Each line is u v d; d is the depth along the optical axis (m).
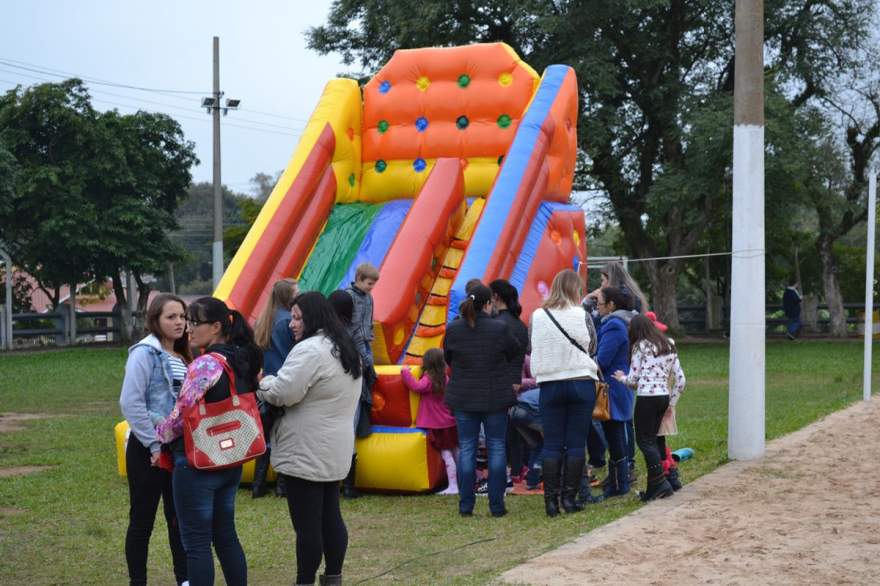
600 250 49.59
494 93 11.90
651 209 30.30
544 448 7.79
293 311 5.61
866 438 10.70
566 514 7.78
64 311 34.22
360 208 11.90
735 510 7.40
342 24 31.22
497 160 11.78
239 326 5.36
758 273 9.60
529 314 10.16
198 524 5.14
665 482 7.97
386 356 9.48
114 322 36.00
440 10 27.97
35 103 32.19
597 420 8.30
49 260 33.53
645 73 30.86
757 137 9.60
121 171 33.38
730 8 30.28
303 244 11.03
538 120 11.32
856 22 30.97
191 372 5.08
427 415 8.84
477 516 7.90
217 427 5.09
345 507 8.39
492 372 7.78
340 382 5.49
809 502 7.65
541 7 27.53
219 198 25.28
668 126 30.98
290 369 5.34
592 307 8.98
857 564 5.88
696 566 5.86
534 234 10.90
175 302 5.66
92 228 32.91
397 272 9.81
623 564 5.92
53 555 6.85
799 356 24.56
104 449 11.34
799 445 10.30
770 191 29.00
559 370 7.64
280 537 7.27
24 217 33.19
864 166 34.19
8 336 31.73
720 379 19.16
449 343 7.87
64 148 33.25
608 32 29.64
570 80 12.10
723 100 28.94
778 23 30.83
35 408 15.62
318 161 11.40
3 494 8.77
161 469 5.57
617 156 31.81
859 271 38.91
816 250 38.00
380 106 12.26
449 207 10.60
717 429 11.99
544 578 5.63
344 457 5.56
